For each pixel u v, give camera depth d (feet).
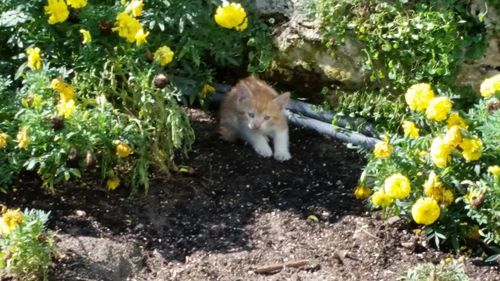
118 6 9.41
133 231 8.88
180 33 9.87
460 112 9.02
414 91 8.82
